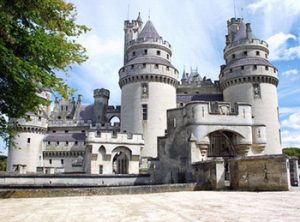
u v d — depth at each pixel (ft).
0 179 97.81
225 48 179.83
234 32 201.36
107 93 247.50
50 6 40.83
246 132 88.17
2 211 32.53
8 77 41.70
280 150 154.71
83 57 47.34
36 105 49.14
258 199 41.32
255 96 157.79
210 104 87.66
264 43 169.48
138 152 146.61
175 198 45.19
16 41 38.58
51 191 52.29
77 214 29.81
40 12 40.98
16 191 50.37
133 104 162.40
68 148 204.03
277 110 161.58
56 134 214.48
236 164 63.36
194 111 86.17
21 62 37.52
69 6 43.73
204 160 77.51
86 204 38.65
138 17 257.34
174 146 92.99
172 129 94.84
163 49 174.81
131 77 164.66
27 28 41.55
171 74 168.35
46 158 205.16
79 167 176.14
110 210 32.35
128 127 161.48
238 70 162.30
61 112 264.93
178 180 88.89
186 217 26.78
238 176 62.64
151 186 59.11
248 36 169.78
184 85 199.82
